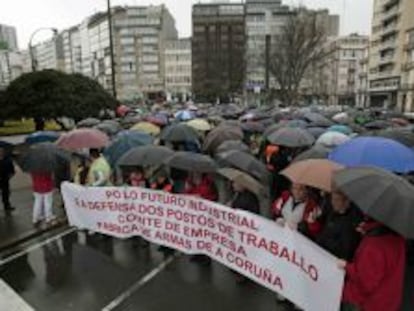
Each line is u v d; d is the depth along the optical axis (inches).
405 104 2876.5
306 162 212.4
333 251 180.4
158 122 620.7
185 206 252.2
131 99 4448.8
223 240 234.8
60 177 337.4
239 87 3070.9
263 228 211.0
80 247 307.1
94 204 298.7
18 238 317.7
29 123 1082.7
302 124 491.2
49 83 763.4
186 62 4872.0
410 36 2812.5
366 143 240.5
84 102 780.6
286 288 203.2
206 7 4394.7
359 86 3954.2
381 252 144.9
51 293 241.9
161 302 230.5
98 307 226.8
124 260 284.2
